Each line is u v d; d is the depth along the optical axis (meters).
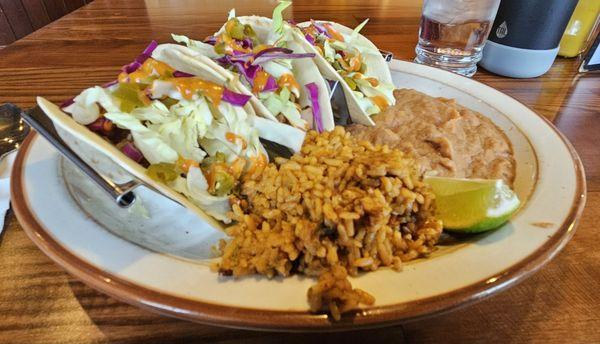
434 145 0.24
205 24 0.47
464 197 0.19
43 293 0.17
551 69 0.39
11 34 0.70
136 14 0.51
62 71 0.36
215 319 0.14
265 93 0.25
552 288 0.18
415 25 0.48
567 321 0.16
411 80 0.33
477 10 0.34
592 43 0.38
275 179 0.20
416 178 0.21
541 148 0.23
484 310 0.17
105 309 0.17
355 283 0.16
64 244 0.16
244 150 0.22
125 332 0.16
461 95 0.30
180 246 0.18
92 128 0.21
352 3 0.56
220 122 0.23
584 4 0.38
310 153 0.23
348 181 0.19
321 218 0.18
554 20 0.33
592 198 0.22
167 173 0.20
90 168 0.17
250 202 0.21
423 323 0.16
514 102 0.27
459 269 0.16
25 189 0.19
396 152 0.21
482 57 0.38
